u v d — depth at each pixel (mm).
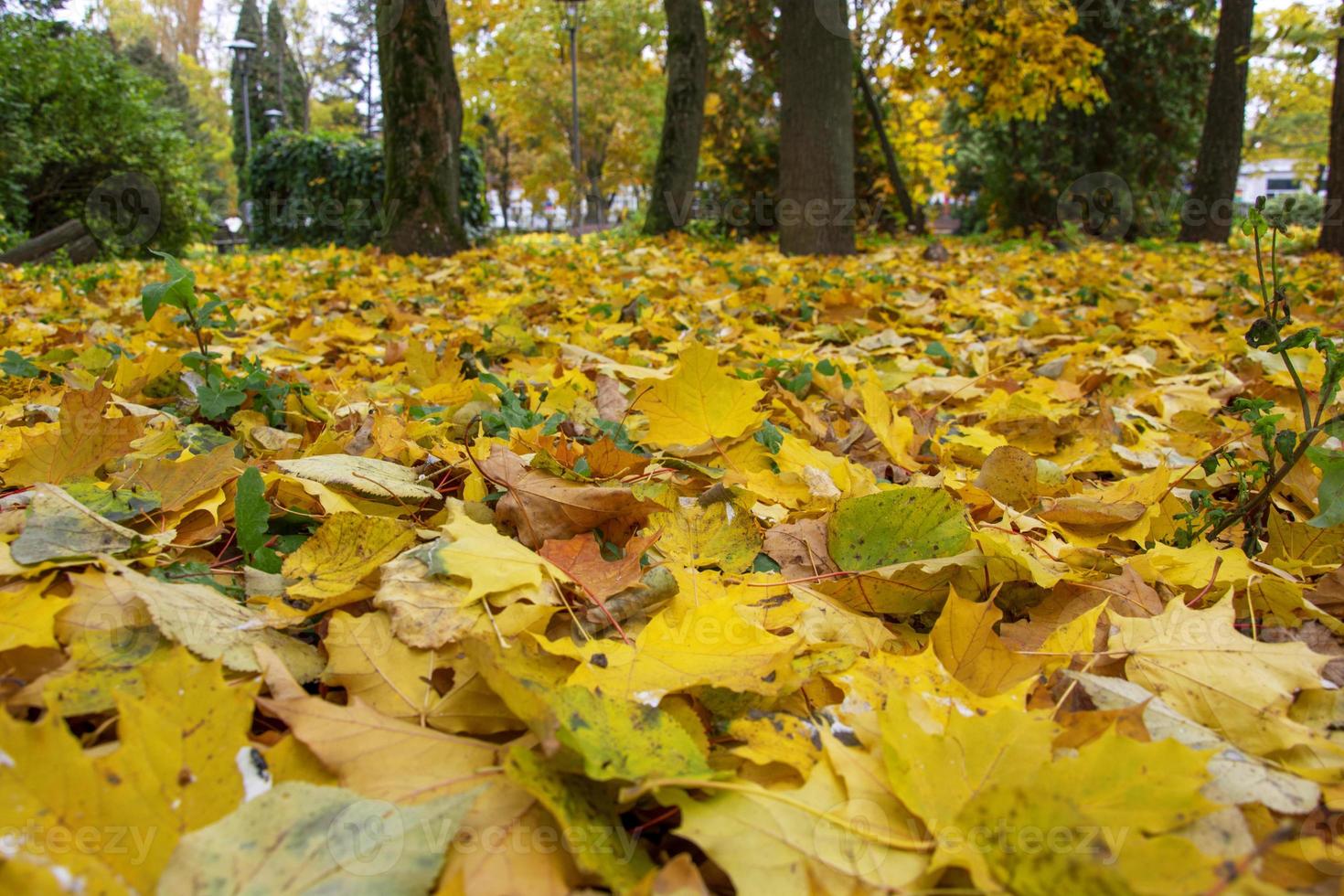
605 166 38688
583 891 814
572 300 5051
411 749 972
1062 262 9109
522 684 927
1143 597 1480
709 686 1072
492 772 943
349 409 2482
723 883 908
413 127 9727
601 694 1006
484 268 7078
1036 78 14336
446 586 1267
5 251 10648
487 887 797
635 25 35031
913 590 1474
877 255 9961
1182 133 17891
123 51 38438
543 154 38156
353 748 956
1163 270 8922
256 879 766
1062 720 1099
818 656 1229
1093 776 905
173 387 2559
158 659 1076
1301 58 10477
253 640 1148
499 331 3580
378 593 1228
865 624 1408
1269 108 31719
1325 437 1954
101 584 1175
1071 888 766
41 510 1295
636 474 1893
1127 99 17656
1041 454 2570
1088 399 3283
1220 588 1530
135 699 946
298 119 45500
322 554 1370
